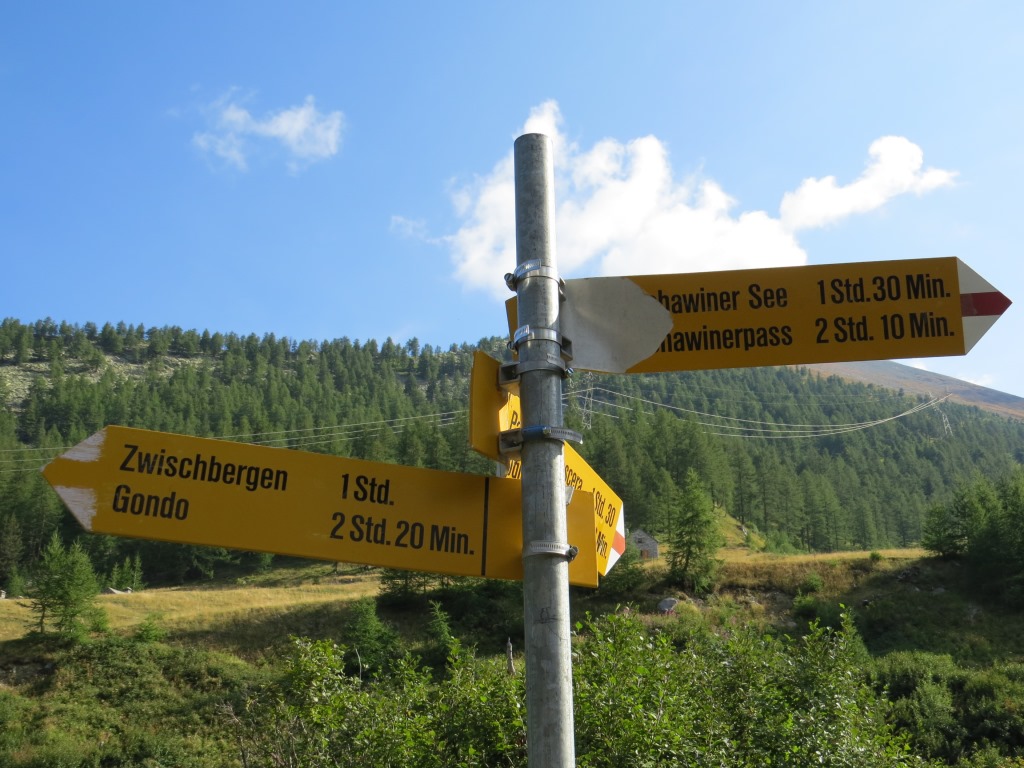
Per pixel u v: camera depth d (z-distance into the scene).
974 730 33.44
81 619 55.28
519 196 3.18
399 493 3.09
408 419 168.25
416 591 61.25
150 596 70.62
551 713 2.71
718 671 10.90
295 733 9.94
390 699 9.93
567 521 3.31
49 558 55.38
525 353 3.03
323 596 68.31
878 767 10.03
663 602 60.34
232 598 69.19
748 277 3.31
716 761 8.62
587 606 62.28
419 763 8.58
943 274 3.35
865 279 3.33
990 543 59.16
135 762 37.03
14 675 47.06
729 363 3.23
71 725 41.03
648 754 8.10
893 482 183.25
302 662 10.50
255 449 3.03
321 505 3.02
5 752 38.06
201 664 47.50
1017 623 53.69
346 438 144.38
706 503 65.31
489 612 57.81
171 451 2.96
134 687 45.12
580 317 3.20
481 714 9.00
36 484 109.12
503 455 3.01
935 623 54.97
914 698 35.41
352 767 8.98
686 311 3.26
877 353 3.27
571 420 128.38
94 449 2.90
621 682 9.05
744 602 61.44
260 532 2.95
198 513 2.93
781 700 10.55
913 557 64.88
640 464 113.94
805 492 131.00
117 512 2.87
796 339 3.27
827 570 64.50
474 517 3.10
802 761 9.44
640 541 84.31
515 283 3.12
